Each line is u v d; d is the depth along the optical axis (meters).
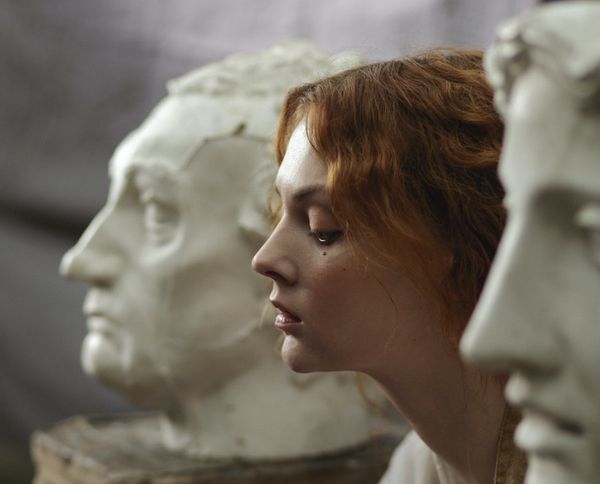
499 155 0.98
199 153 1.87
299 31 2.80
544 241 0.60
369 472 1.90
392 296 1.01
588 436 0.61
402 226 0.97
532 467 0.65
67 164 3.17
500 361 0.61
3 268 3.19
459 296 0.99
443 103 1.00
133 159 1.91
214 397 1.92
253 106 1.89
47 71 3.17
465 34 2.44
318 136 1.00
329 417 1.92
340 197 0.98
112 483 1.80
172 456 1.94
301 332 1.04
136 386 1.93
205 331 1.88
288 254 1.03
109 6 3.12
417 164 0.98
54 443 2.03
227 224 1.88
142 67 3.08
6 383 3.20
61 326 3.19
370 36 2.63
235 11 2.94
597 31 0.57
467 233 0.98
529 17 0.60
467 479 1.08
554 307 0.60
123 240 1.92
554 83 0.59
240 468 1.87
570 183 0.58
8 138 3.21
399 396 1.06
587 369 0.60
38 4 3.17
